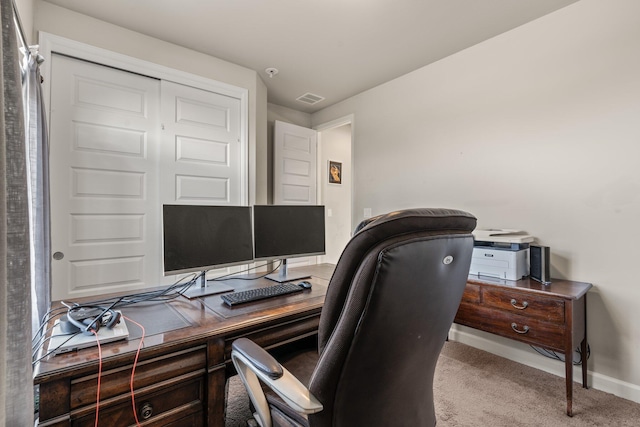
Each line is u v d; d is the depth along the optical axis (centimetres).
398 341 75
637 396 185
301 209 200
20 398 75
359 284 68
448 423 166
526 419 169
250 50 281
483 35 252
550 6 215
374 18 231
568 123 214
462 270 90
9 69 78
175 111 277
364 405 77
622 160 193
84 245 239
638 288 187
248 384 103
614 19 196
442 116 291
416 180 313
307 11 225
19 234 77
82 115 238
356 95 379
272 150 408
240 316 127
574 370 210
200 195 291
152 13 230
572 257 212
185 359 108
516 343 238
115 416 95
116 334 103
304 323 142
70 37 227
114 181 252
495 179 253
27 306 78
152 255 268
